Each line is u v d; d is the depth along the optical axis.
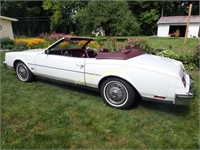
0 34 16.34
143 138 2.38
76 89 4.00
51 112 3.00
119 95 3.06
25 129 2.54
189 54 5.86
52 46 3.88
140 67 2.81
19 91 3.87
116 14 21.92
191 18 29.91
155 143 2.29
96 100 3.47
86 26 23.22
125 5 23.84
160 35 32.09
